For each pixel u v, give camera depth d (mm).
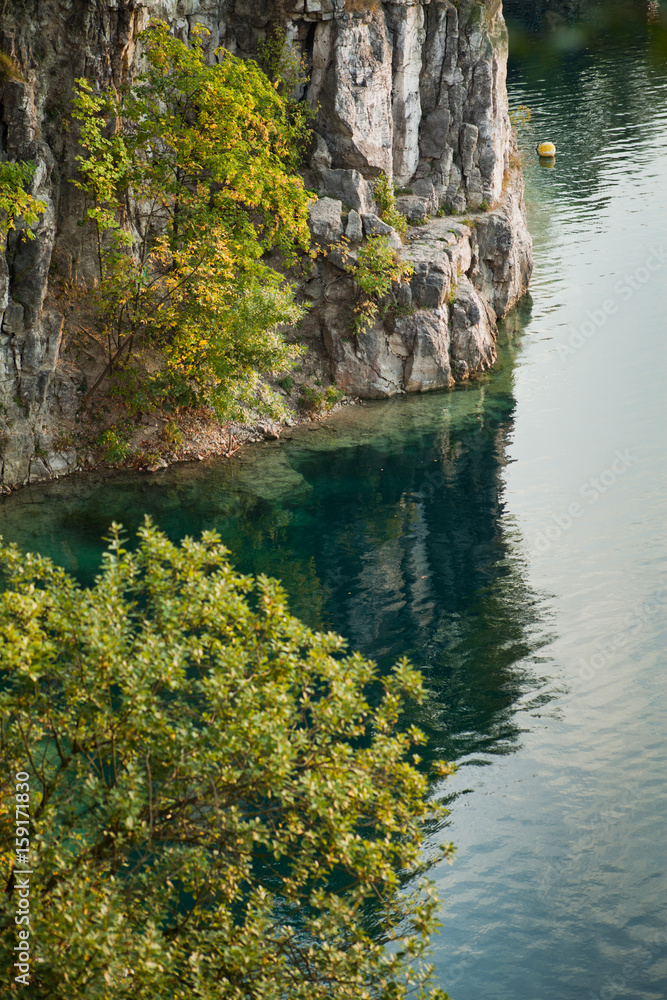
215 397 33094
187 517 30125
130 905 10883
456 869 18203
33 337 30891
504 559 28500
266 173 32688
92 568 26703
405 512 30938
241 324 32562
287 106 39469
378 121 40375
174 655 11000
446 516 30719
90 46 31266
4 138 29500
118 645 11008
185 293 33031
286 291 34969
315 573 27734
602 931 16797
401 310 38594
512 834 18984
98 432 33156
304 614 25891
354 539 29453
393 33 41094
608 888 17609
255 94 33781
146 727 10906
